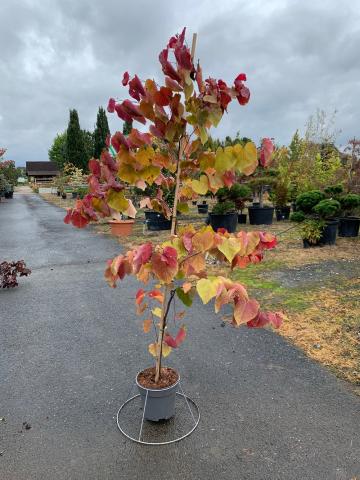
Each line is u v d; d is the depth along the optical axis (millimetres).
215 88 1985
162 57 1983
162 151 2340
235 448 2408
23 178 74312
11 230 12930
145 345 3863
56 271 7051
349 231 9594
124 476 2203
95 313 4812
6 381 3209
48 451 2404
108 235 11219
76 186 29734
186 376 3242
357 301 4887
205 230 1989
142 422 2518
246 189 11102
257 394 2967
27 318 4668
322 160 13961
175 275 2027
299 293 5297
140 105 2059
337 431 2545
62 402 2904
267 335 4004
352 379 3139
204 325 4328
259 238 2051
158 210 2611
